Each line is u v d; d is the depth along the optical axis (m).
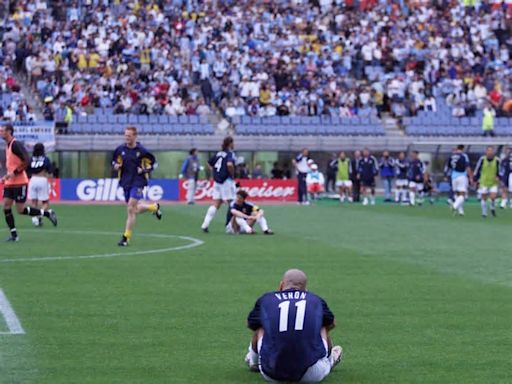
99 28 181.62
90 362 33.00
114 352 34.66
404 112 182.25
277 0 198.75
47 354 34.16
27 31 178.12
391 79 185.00
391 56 190.62
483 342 37.16
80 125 164.25
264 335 28.72
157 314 42.44
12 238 75.50
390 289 50.91
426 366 33.03
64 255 65.69
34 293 48.00
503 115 184.38
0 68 169.00
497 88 187.38
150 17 187.38
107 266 59.59
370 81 187.88
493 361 33.84
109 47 177.88
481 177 114.56
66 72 172.12
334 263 62.75
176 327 39.50
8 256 64.69
